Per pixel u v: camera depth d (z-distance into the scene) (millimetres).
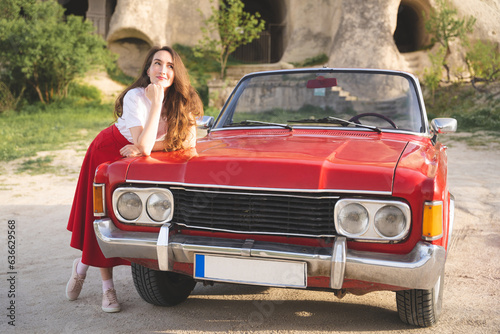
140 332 2762
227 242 2422
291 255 2277
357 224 2242
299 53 25031
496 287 3469
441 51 20281
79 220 3059
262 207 2406
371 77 3682
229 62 25094
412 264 2141
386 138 3080
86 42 20344
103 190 2619
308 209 2334
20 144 12250
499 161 9789
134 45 24578
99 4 25047
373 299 3273
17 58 18922
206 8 24906
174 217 2547
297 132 3285
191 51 24547
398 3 23016
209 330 2779
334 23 24094
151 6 23656
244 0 32656
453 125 3434
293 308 3109
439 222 2217
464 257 4184
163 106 2979
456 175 8312
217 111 20156
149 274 2961
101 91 22500
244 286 3561
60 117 18203
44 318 2975
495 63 19891
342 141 2924
